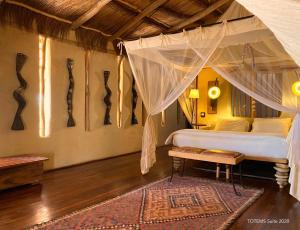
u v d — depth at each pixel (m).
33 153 4.21
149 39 3.78
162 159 5.49
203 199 3.14
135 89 6.29
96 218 2.60
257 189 3.51
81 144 5.04
